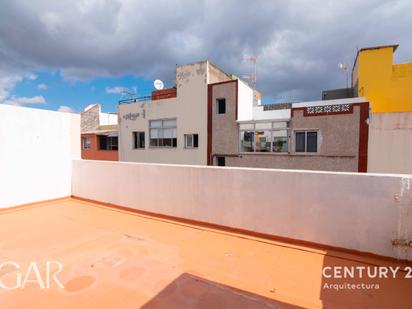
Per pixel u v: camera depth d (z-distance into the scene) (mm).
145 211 5262
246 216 3990
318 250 3352
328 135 11234
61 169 6699
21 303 2312
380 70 14227
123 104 17406
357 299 2336
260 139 12953
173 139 15500
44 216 5199
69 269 2949
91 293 2461
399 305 2240
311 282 2637
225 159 13906
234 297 2383
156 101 15953
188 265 3033
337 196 3271
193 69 14680
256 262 3096
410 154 10172
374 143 10625
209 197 4367
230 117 13625
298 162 11883
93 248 3564
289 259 3162
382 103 14242
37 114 6215
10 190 5746
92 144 24672
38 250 3502
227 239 3850
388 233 2973
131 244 3701
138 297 2389
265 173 3795
